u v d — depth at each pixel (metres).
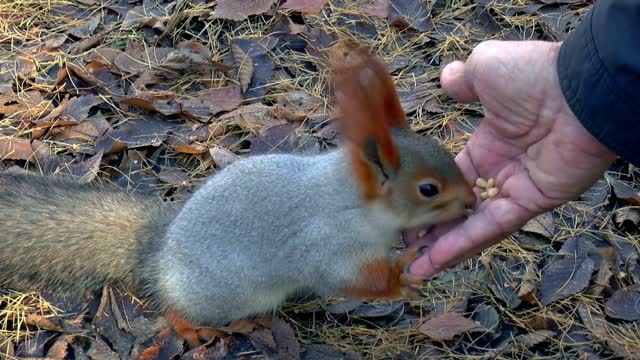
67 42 1.09
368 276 0.87
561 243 0.96
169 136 1.02
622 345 0.90
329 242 0.86
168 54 1.08
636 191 0.99
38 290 0.91
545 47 0.82
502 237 0.86
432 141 0.84
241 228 0.87
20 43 1.08
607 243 0.96
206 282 0.88
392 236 0.86
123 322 0.89
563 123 0.82
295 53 1.10
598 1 0.79
